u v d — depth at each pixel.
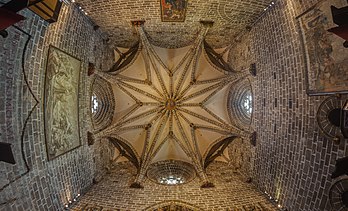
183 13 13.83
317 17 9.22
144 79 18.17
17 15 7.03
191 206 12.70
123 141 17.97
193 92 18.41
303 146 10.59
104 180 15.54
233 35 16.19
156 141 18.27
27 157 9.34
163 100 18.56
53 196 10.90
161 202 13.05
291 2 10.83
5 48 8.28
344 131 8.62
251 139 14.85
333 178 8.55
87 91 14.20
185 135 18.48
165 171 17.73
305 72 10.09
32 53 9.48
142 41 15.77
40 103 10.05
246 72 15.12
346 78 8.30
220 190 14.24
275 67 12.42
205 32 15.10
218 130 17.88
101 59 15.84
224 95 18.17
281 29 11.78
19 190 8.98
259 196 13.48
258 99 14.39
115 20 14.33
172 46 17.66
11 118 8.64
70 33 12.00
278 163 12.30
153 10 13.59
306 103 10.38
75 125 12.66
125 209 12.36
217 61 17.69
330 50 8.85
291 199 11.35
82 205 12.42
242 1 12.77
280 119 12.16
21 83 9.02
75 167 12.84
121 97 18.12
